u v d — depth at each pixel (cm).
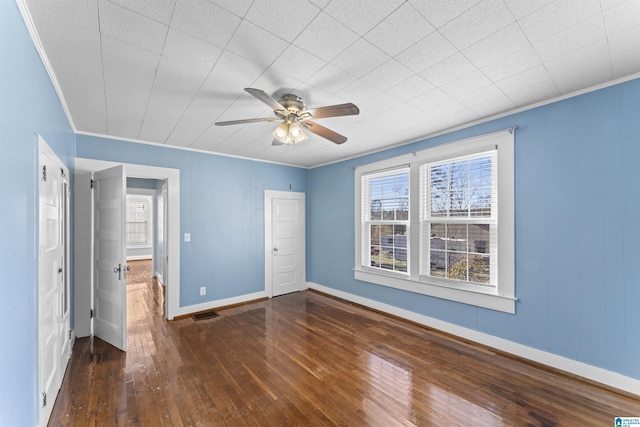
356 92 233
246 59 185
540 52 180
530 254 264
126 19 147
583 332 234
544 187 255
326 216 512
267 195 495
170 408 202
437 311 340
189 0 134
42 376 175
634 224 211
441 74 206
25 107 143
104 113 274
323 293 516
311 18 148
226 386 229
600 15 146
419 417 193
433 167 348
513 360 269
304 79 211
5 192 116
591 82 221
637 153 209
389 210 405
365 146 398
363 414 196
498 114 282
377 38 165
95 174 329
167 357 277
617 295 218
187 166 408
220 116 283
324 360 271
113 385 229
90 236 327
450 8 141
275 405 206
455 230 325
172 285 390
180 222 400
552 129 250
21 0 131
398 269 390
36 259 162
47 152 186
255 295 476
